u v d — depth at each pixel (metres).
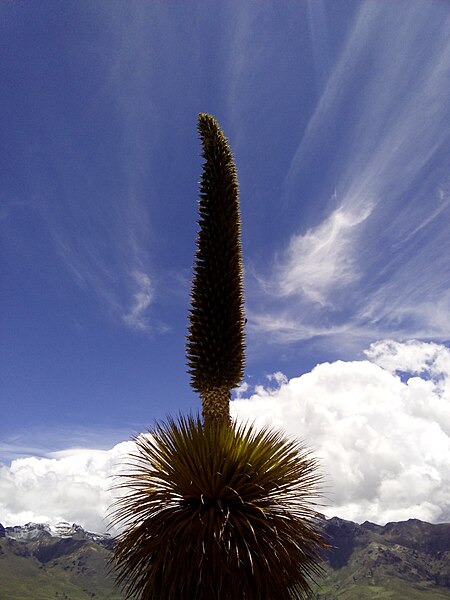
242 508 9.77
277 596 9.23
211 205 12.21
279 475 9.86
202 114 13.12
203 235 12.00
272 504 9.84
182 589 8.75
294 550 9.51
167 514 9.67
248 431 10.08
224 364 10.97
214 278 11.52
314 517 9.77
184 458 9.88
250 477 9.84
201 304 11.38
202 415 10.85
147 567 9.42
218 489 9.70
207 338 11.05
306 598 9.30
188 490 9.72
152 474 9.84
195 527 9.20
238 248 12.10
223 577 8.91
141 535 9.60
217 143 12.73
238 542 9.21
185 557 9.01
